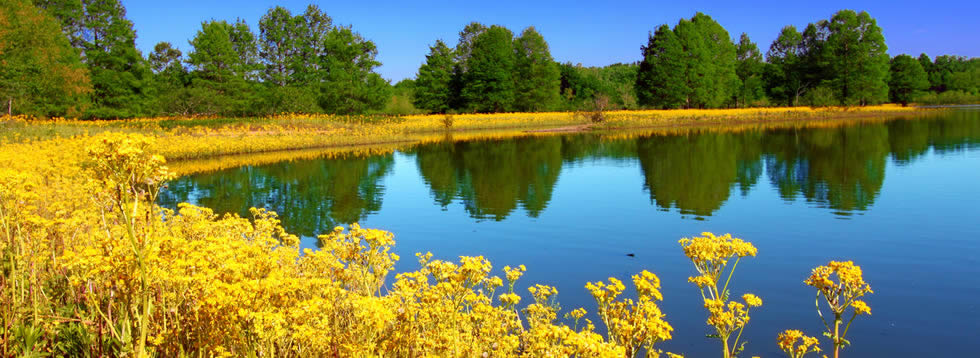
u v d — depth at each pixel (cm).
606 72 9056
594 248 917
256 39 5634
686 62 6144
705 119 5441
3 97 3073
